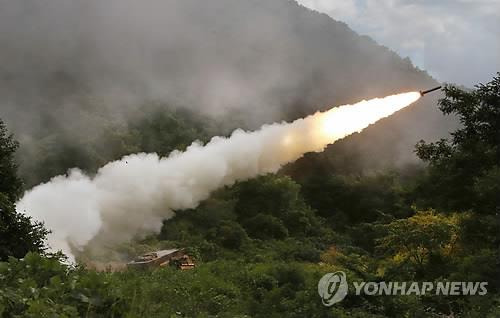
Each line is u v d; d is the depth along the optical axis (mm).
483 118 25719
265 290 23547
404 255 27766
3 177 25703
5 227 23750
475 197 25531
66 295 11422
